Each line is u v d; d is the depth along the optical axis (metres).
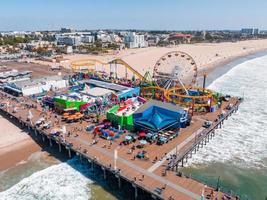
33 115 100.62
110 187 65.56
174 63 143.50
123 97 115.06
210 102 104.75
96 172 71.75
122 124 87.31
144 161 67.75
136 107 95.69
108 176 69.75
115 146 75.88
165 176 61.38
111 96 113.69
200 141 80.75
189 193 55.38
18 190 64.31
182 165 74.25
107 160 68.25
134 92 120.69
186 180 59.97
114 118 88.81
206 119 97.06
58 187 65.38
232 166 75.12
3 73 165.62
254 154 81.81
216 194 55.44
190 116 93.00
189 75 189.62
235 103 116.12
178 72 125.06
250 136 93.75
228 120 107.81
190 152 76.56
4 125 98.56
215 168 73.94
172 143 77.69
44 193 63.25
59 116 99.50
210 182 67.25
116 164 66.38
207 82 172.88
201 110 105.12
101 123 91.69
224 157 79.88
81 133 84.56
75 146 75.88
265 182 68.25
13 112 104.44
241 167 74.75
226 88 158.38
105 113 101.50
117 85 129.12
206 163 76.38
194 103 104.50
